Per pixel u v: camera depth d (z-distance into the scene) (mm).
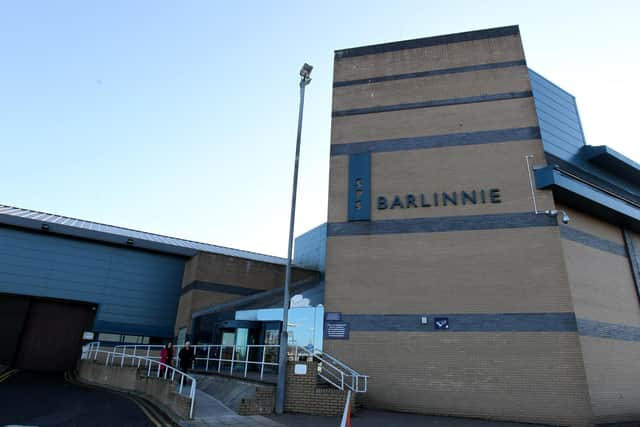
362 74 19609
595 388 13586
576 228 16422
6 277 24406
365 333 15250
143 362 24219
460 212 16109
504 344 14070
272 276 29906
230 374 15117
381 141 18047
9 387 16688
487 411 13477
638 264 18109
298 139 14977
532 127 16734
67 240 26516
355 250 16469
